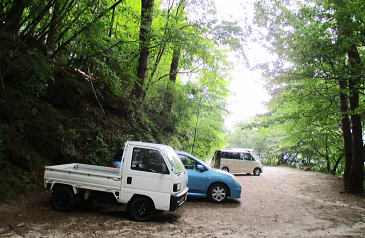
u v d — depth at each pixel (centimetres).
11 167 702
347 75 907
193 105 1727
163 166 608
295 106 1548
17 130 792
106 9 936
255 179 1714
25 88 833
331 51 864
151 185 600
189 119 1783
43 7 862
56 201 619
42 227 502
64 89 1024
